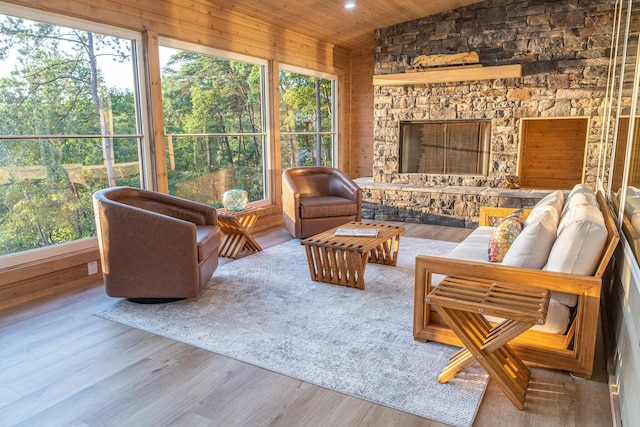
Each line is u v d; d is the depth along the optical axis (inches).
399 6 225.8
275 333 110.5
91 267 152.9
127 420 77.6
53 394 85.5
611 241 84.5
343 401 82.3
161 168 175.3
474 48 238.5
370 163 312.2
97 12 147.1
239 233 182.1
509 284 89.9
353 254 138.6
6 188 131.4
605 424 75.2
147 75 168.1
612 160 140.9
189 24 183.5
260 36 223.8
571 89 219.3
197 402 82.5
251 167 231.1
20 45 132.0
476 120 243.3
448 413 78.1
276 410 79.8
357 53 303.6
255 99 230.2
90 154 153.7
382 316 120.4
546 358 91.2
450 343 101.1
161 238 124.9
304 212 202.8
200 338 108.1
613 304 103.3
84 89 150.2
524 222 116.0
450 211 239.3
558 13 217.5
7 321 119.0
